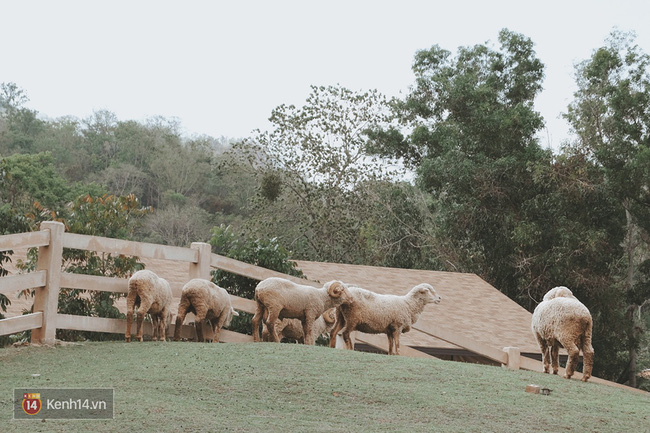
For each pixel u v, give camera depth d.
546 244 33.94
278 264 14.88
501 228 35.19
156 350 10.15
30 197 47.22
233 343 10.98
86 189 51.25
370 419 7.58
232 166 39.66
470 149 36.59
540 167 33.19
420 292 12.59
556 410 8.73
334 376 9.16
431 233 38.22
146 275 11.13
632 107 34.28
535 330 11.99
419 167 36.62
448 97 39.34
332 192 38.88
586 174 33.28
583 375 11.30
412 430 7.29
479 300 23.00
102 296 13.22
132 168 73.81
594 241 32.12
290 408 7.75
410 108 40.06
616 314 33.75
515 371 11.10
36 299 10.66
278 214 39.28
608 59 36.28
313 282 13.91
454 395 8.87
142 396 7.74
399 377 9.45
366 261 38.91
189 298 11.71
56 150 76.38
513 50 41.94
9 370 8.80
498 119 35.78
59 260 10.70
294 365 9.48
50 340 10.55
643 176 32.41
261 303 11.91
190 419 7.01
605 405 9.39
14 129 80.25
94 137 81.44
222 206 73.62
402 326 12.41
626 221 34.66
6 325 10.08
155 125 88.38
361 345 18.06
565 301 11.52
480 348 13.28
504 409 8.47
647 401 10.14
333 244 38.88
